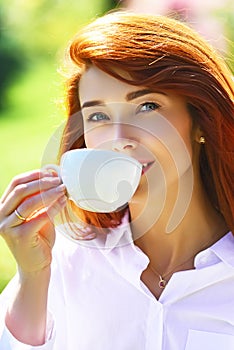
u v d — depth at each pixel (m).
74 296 3.77
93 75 3.36
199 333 3.58
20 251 3.45
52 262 3.83
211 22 8.24
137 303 3.67
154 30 3.38
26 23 9.91
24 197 3.37
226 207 3.58
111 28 3.38
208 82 3.41
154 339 3.61
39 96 9.45
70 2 9.69
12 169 8.09
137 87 3.31
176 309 3.62
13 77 9.73
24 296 3.53
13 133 8.79
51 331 3.63
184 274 3.58
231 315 3.59
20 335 3.55
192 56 3.39
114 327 3.69
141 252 3.64
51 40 9.78
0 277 6.58
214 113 3.44
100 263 3.74
